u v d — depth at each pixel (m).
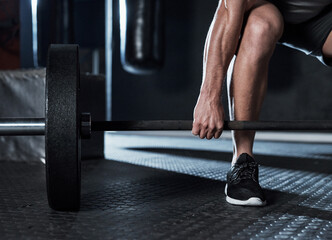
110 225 0.81
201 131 1.00
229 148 2.73
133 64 3.89
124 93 4.59
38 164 1.83
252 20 1.05
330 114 3.73
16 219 0.85
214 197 1.10
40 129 0.89
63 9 4.25
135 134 4.25
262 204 0.98
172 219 0.86
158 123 0.97
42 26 4.30
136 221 0.84
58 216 0.88
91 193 1.14
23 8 4.36
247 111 1.08
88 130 0.88
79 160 0.88
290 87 3.86
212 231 0.77
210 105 0.99
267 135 3.74
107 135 4.21
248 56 1.05
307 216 0.89
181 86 4.32
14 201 1.04
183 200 1.06
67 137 0.83
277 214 0.91
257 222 0.84
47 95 0.83
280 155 2.30
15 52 4.40
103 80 2.06
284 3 1.13
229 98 1.13
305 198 1.10
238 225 0.81
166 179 1.41
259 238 0.72
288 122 1.01
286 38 1.26
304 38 1.24
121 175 1.50
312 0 1.12
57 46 0.90
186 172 1.59
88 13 4.70
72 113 0.83
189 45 4.28
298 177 1.48
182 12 4.30
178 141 3.41
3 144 1.91
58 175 0.84
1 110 1.88
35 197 1.09
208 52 1.02
